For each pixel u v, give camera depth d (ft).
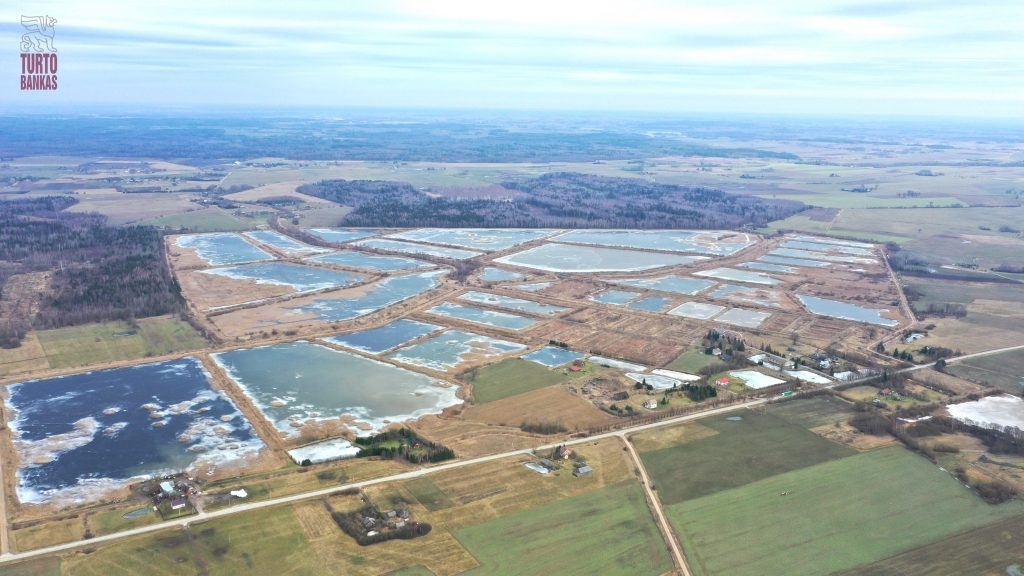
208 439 488.44
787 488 428.15
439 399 561.02
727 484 432.66
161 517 390.42
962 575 349.61
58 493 418.92
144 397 556.92
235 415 526.98
